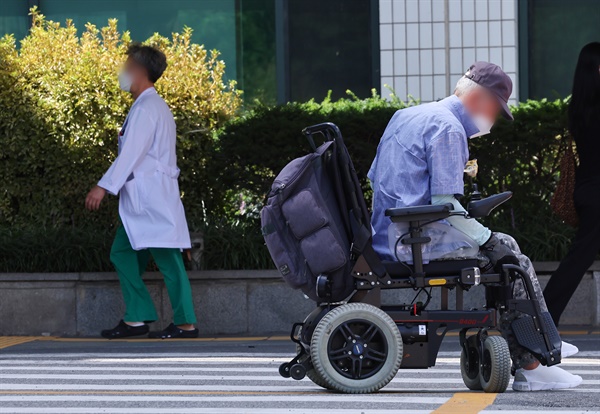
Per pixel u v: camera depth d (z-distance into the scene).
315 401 13.20
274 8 31.33
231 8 31.41
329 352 13.77
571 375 14.73
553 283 17.84
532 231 23.52
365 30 31.11
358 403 12.98
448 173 14.00
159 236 21.59
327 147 13.90
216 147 24.25
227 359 18.72
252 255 23.52
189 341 21.88
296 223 13.72
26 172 25.44
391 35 29.98
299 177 13.79
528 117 23.69
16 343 21.83
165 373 16.89
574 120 18.05
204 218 24.89
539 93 30.97
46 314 23.34
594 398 13.55
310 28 31.28
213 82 26.05
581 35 30.89
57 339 22.53
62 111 25.20
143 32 31.45
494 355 13.94
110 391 14.70
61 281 23.33
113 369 17.42
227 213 25.44
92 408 12.91
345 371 13.88
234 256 23.48
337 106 24.67
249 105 26.86
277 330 23.14
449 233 14.06
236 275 23.17
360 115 23.69
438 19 29.77
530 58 30.91
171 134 22.08
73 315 23.28
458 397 13.55
